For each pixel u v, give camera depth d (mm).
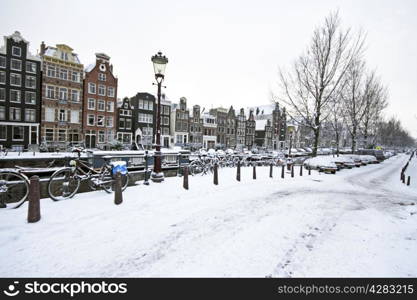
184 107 42875
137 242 3625
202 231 4164
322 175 13812
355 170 19016
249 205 5984
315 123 18906
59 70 28672
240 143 54531
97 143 28922
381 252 3641
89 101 31188
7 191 4852
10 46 25375
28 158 11352
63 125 29047
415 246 3908
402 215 5902
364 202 7238
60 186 5785
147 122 38031
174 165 11109
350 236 4242
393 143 69375
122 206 5227
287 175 12492
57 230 3844
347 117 27375
